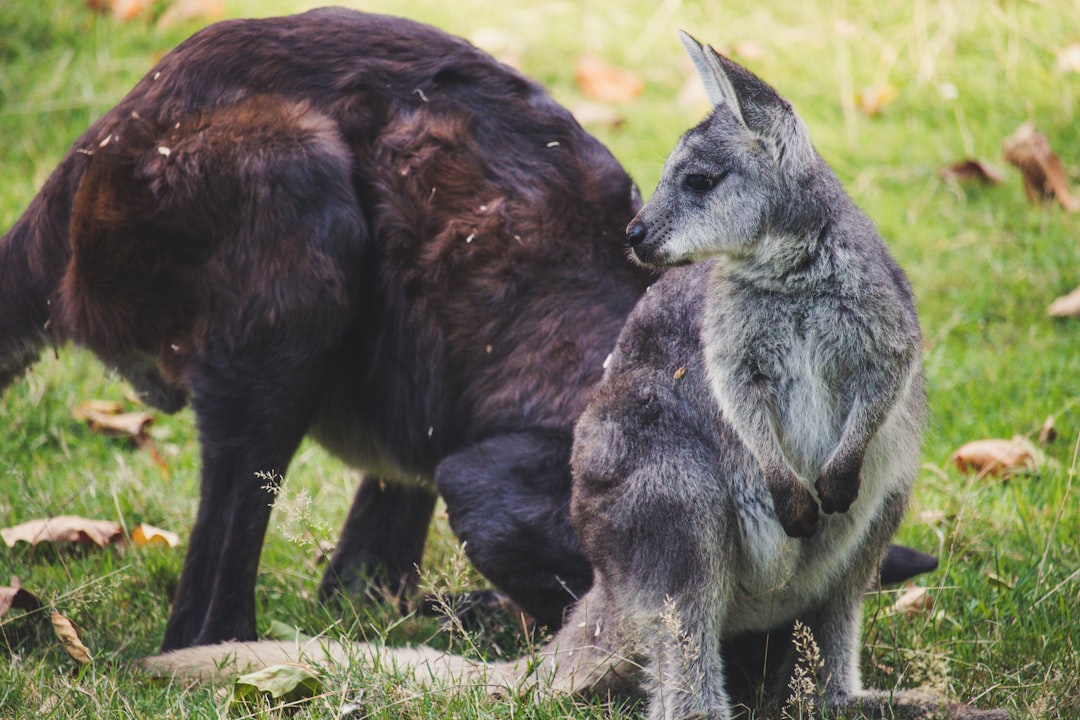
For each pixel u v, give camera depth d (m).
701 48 7.16
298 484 10.62
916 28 16.69
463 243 8.14
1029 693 7.18
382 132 8.27
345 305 8.05
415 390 8.31
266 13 16.69
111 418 11.39
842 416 6.88
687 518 6.93
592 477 7.12
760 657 7.61
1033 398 11.12
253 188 7.93
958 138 15.00
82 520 9.63
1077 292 12.26
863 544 7.25
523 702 6.87
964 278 12.85
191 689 7.35
